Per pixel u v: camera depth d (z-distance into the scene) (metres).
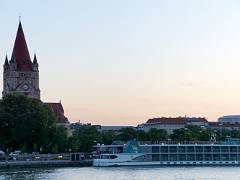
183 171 194.50
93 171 196.38
